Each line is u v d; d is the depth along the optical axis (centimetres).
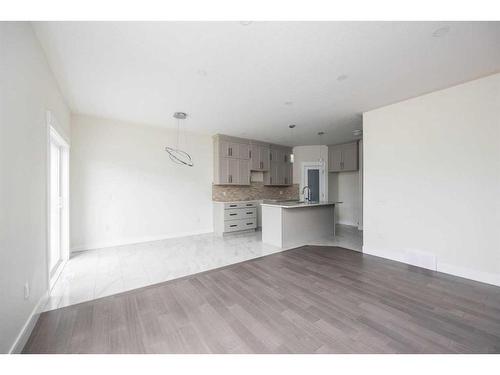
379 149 367
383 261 346
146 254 387
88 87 293
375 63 238
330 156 691
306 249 418
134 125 464
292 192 728
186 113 401
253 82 282
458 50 214
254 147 627
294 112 395
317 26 182
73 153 399
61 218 351
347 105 358
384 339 167
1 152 133
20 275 160
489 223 264
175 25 181
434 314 200
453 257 291
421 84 286
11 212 146
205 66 244
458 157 285
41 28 182
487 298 229
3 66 136
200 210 561
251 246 441
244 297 234
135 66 243
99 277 288
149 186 483
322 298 231
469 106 276
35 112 193
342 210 711
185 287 259
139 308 213
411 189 329
